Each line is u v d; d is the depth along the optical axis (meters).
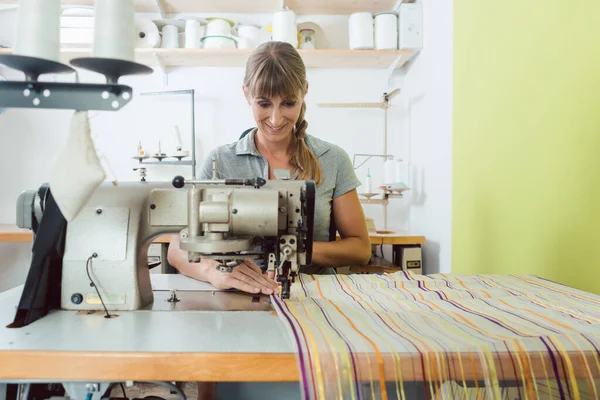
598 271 1.03
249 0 2.70
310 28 2.76
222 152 1.58
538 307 0.86
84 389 0.69
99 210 0.93
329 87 2.93
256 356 0.64
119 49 0.69
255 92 1.30
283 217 0.93
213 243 0.82
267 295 1.03
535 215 1.30
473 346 0.63
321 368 0.61
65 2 2.55
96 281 0.90
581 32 1.08
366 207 2.96
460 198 1.88
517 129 1.40
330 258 1.43
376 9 2.82
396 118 2.94
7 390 0.82
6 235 2.19
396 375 0.61
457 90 1.91
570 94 1.13
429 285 1.08
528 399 0.62
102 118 2.83
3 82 0.70
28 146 2.79
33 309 0.81
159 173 2.87
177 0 2.69
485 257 1.64
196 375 0.64
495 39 1.56
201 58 2.69
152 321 0.81
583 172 1.08
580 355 0.63
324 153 1.59
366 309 0.85
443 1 2.18
